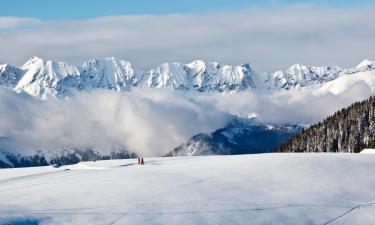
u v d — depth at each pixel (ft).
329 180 192.54
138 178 208.64
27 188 202.69
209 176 207.00
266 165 222.89
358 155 248.11
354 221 149.89
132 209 155.94
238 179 198.29
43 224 141.49
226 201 164.96
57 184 208.03
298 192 176.55
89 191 183.11
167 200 166.40
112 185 193.98
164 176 211.82
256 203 163.12
